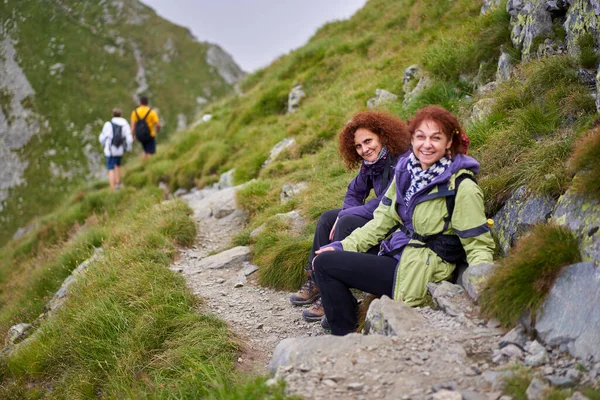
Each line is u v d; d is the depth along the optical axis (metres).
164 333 4.74
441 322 3.34
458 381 2.69
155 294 5.34
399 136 4.35
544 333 2.91
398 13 13.55
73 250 9.16
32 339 5.83
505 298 3.15
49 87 56.97
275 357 3.24
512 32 6.73
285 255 5.76
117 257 6.79
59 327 5.61
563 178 3.72
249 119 13.66
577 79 4.94
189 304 5.29
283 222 6.79
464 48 8.14
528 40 6.04
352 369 2.89
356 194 4.80
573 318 2.84
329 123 10.02
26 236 15.77
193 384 3.80
